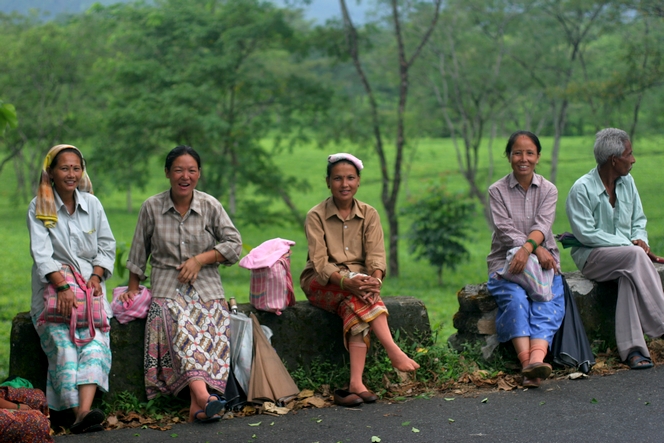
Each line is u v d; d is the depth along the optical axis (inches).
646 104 817.5
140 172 797.2
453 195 683.4
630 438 144.7
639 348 196.2
